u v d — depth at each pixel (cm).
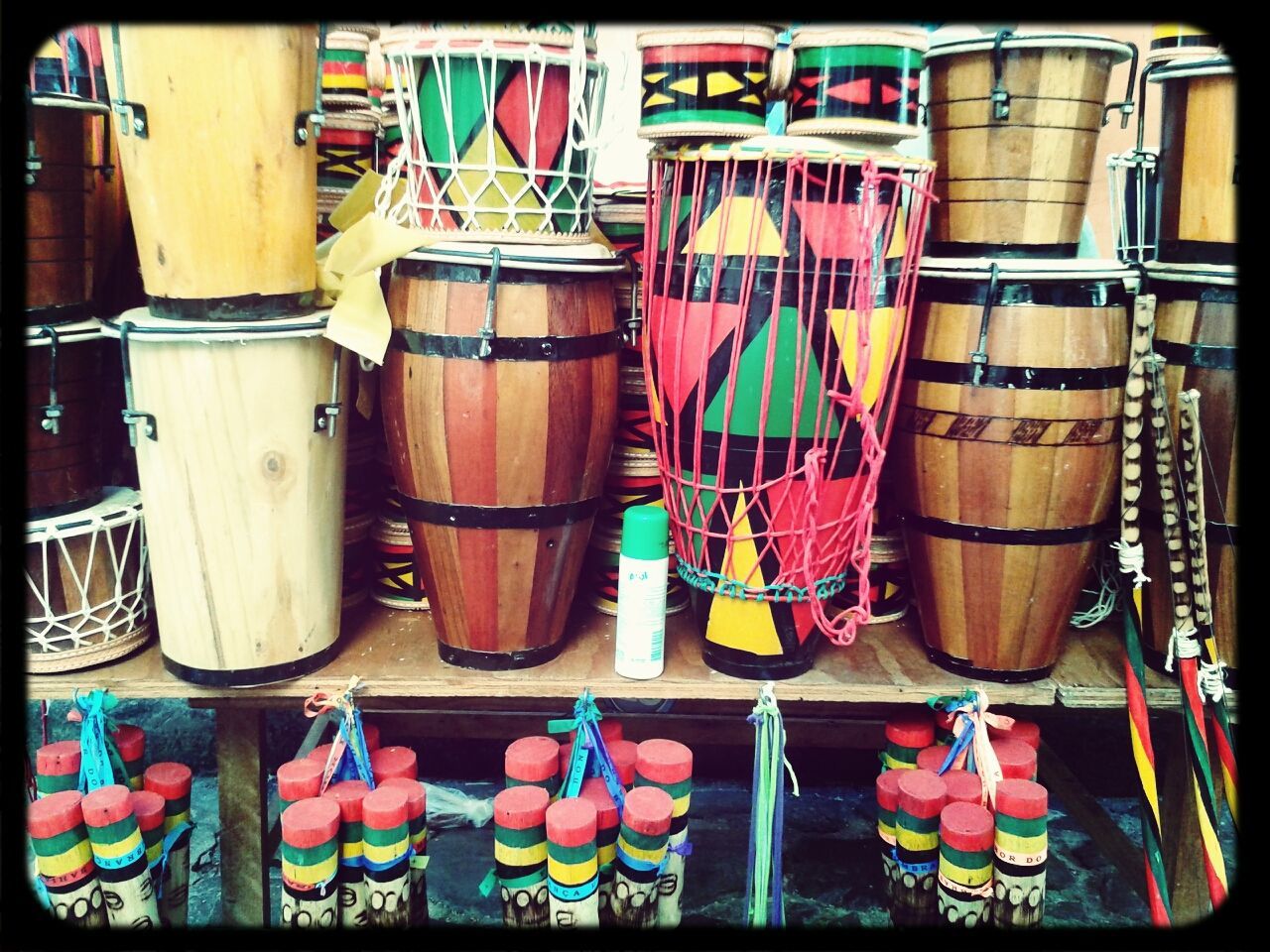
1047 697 163
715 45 146
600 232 185
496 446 150
